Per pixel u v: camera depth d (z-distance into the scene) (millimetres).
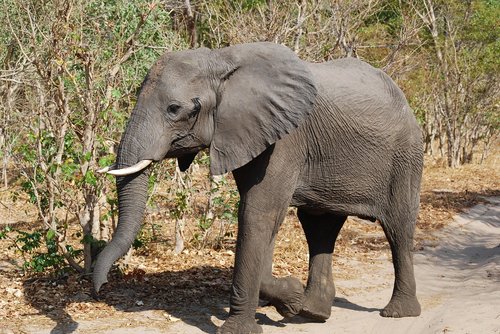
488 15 31562
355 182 8383
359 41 21062
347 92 8250
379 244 14492
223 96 7520
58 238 9914
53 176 10008
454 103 32062
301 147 8031
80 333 7980
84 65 9742
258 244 7793
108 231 10648
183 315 8727
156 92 7387
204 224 12648
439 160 33719
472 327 8234
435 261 13438
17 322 8305
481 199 22531
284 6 15969
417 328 8609
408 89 28969
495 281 11242
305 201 8297
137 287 9922
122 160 7258
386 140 8453
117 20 12133
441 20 33406
